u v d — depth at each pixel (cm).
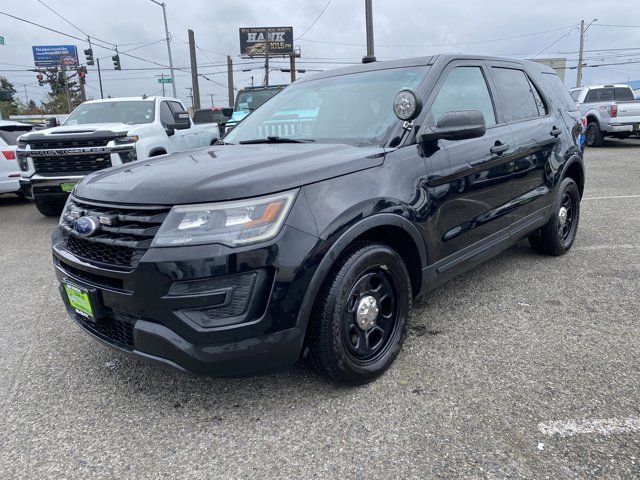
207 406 263
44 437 244
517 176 385
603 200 773
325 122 336
